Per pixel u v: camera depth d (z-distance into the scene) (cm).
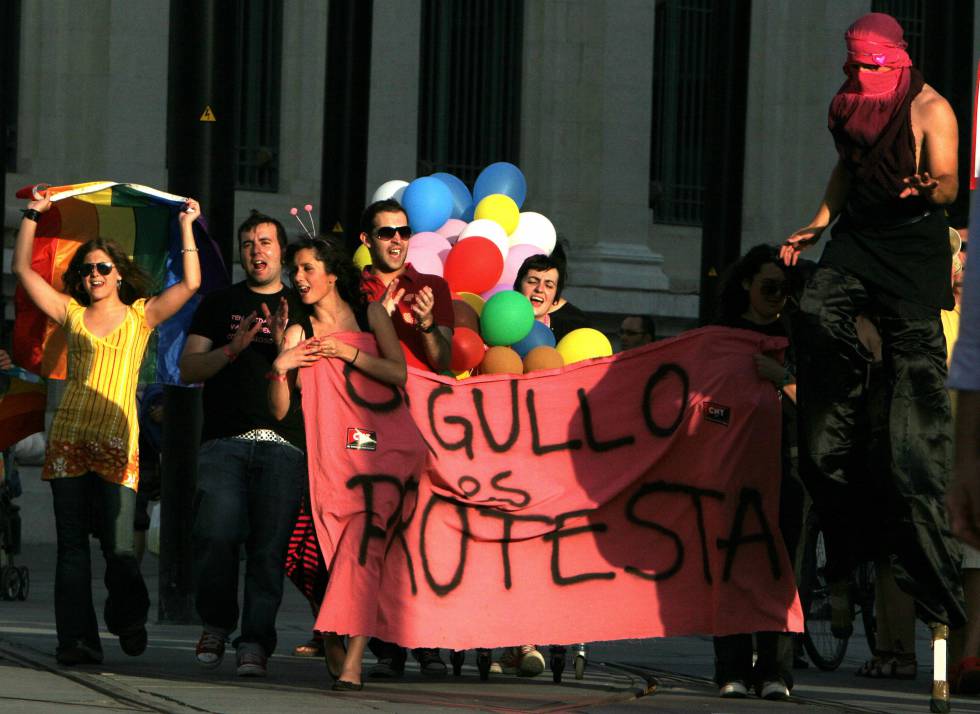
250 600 1902
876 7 6156
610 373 1977
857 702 1931
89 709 1531
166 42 5378
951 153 1769
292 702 1644
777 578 1936
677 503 1959
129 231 2181
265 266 1914
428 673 2064
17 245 2022
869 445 1809
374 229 2044
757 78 6056
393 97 5641
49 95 5294
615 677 2131
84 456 1989
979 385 754
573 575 1947
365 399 1822
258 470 1881
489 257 2350
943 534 1780
